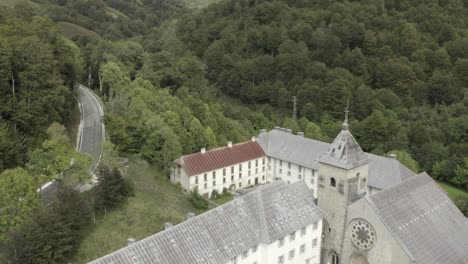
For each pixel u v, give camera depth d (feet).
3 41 320.29
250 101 599.16
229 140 419.95
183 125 383.86
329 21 643.04
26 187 217.56
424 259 212.02
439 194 252.42
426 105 522.88
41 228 203.62
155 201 294.05
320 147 376.27
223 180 371.97
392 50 585.22
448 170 430.61
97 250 230.07
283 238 221.46
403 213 227.40
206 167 356.18
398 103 520.42
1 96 301.43
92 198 252.42
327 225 248.11
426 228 228.02
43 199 251.60
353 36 604.90
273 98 578.25
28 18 486.79
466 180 418.10
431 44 572.10
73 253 223.51
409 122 488.44
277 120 539.70
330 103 533.55
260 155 398.62
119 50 530.68
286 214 227.20
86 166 250.57
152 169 339.77
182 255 182.39
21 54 324.39
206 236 194.80
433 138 469.16
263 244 213.25
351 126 487.20
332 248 247.50
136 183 307.17
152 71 488.85
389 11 650.02
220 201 356.38
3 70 302.86
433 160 444.55
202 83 529.04
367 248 228.84
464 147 442.91
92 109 440.45
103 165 270.05
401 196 234.99
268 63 609.42
